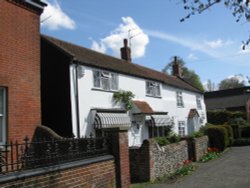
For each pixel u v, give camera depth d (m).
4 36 13.89
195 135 24.83
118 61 31.83
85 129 22.38
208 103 72.25
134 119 28.02
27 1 14.94
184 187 14.09
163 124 31.56
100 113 23.52
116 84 26.45
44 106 22.77
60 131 21.91
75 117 21.88
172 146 18.48
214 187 14.01
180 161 19.53
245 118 55.62
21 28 14.75
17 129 13.95
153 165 15.86
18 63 14.40
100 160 10.63
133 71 29.84
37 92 15.17
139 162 15.70
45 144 9.05
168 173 17.42
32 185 7.93
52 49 22.92
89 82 23.47
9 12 14.26
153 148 16.03
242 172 17.31
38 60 15.46
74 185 9.38
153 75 34.28
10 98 13.84
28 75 14.82
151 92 31.95
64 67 22.34
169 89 35.97
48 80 22.83
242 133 39.44
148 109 28.77
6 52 13.90
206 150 25.91
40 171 8.20
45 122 22.58
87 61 23.39
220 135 28.12
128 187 11.72
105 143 11.28
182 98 39.00
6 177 7.28
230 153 26.58
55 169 8.70
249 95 69.25
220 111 54.09
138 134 28.39
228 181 15.15
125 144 11.85
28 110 14.59
